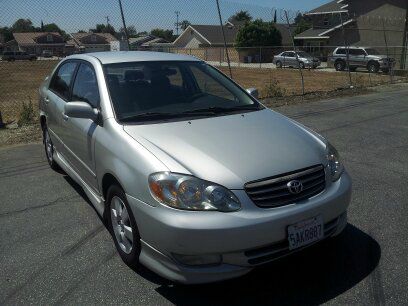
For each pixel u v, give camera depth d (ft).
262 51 153.58
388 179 17.52
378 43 111.34
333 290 9.91
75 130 13.60
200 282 9.07
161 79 13.56
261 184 9.36
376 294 9.71
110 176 11.16
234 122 12.00
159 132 11.03
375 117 31.32
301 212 9.44
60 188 16.69
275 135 11.27
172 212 9.04
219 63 140.77
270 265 10.93
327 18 137.18
